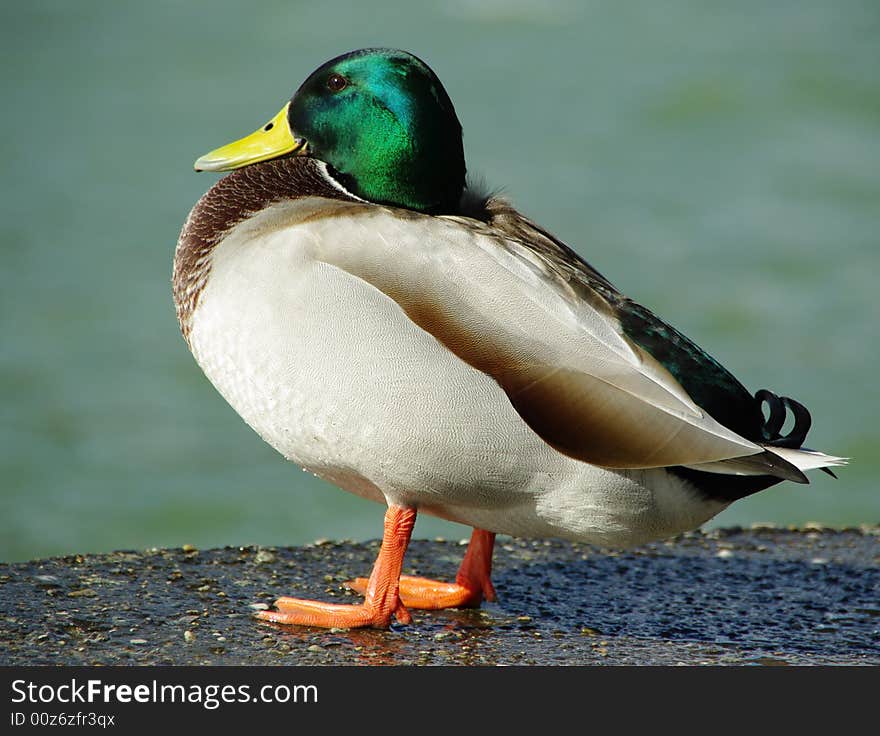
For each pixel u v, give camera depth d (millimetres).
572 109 41125
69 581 8508
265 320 7066
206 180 34875
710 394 7234
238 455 19578
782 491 18281
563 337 7043
